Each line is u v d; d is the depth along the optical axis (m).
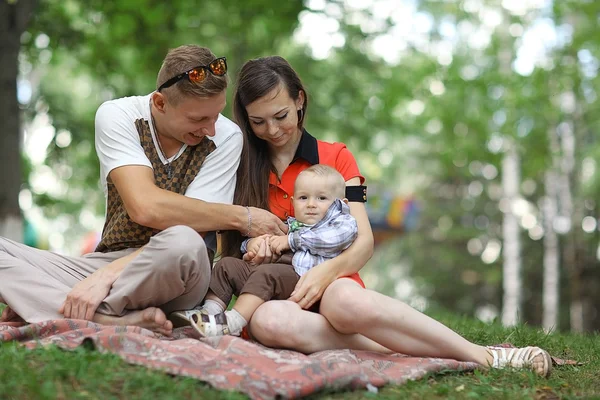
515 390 3.81
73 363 3.49
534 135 19.88
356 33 18.64
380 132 20.83
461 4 20.97
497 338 5.72
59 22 14.00
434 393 3.71
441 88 19.86
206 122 4.48
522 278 26.75
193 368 3.60
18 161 11.54
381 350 4.35
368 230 4.58
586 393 3.94
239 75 4.79
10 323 4.44
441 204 29.34
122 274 4.30
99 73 15.36
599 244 25.02
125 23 13.91
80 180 20.08
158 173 4.65
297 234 4.49
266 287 4.34
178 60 4.39
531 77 19.00
